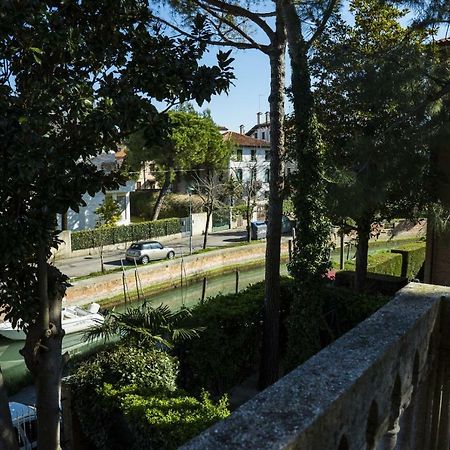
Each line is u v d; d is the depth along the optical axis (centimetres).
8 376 1592
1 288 600
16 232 512
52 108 507
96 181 558
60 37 503
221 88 639
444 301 317
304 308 1002
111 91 565
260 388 1060
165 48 627
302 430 166
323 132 1174
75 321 1830
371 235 1553
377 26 1258
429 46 914
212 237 4016
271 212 1075
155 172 4178
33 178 508
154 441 590
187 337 888
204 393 734
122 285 2427
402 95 819
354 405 199
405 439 285
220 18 1054
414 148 816
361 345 233
